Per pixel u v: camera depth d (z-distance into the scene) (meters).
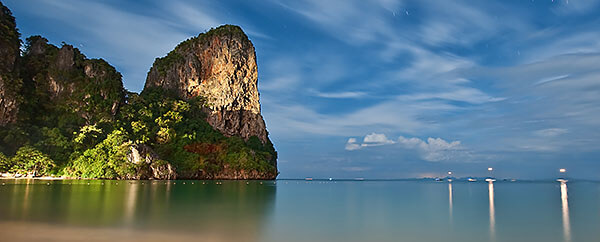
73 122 119.12
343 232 19.34
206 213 25.86
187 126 143.62
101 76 138.88
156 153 117.69
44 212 23.23
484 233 19.75
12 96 111.12
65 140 104.06
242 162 133.25
